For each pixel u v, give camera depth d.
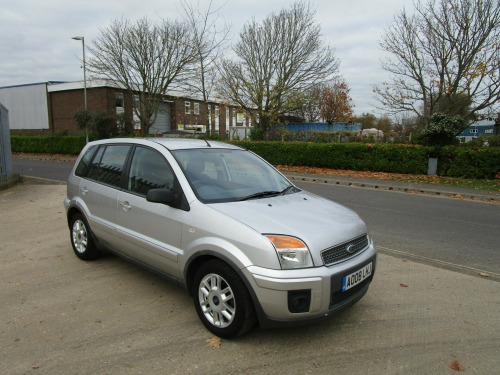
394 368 2.69
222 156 3.99
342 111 38.31
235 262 2.79
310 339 3.05
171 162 3.57
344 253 2.96
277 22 21.53
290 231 2.82
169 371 2.61
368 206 9.14
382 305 3.68
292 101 21.88
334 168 17.31
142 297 3.77
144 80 24.12
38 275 4.32
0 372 2.59
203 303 3.14
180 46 23.28
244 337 3.06
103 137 26.33
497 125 24.75
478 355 2.86
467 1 15.82
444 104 17.28
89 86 31.31
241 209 3.12
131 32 23.03
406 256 5.25
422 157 15.24
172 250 3.31
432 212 8.50
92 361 2.72
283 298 2.64
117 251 4.17
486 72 15.55
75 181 4.86
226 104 23.22
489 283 4.29
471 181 13.60
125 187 3.99
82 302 3.65
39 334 3.07
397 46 17.55
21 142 29.61
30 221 6.87
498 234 6.56
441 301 3.79
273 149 18.83
